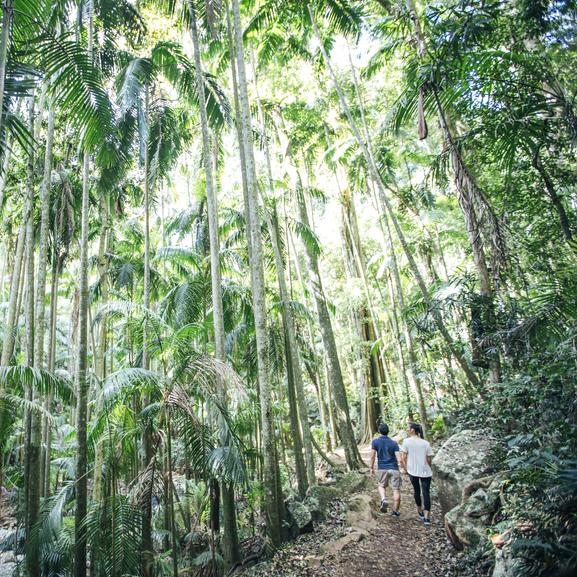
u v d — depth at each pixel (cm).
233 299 977
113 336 1353
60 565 606
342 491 783
